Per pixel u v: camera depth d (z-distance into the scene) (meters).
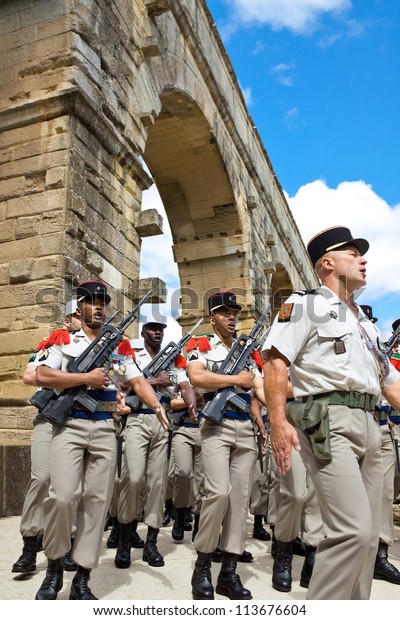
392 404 2.99
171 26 12.40
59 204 7.68
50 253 7.53
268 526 6.98
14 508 6.24
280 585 3.92
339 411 2.51
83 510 3.47
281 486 4.10
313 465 2.53
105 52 9.05
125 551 4.45
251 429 4.01
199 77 14.18
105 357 3.81
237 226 16.89
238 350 4.39
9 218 7.98
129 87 9.84
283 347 2.62
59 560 3.38
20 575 3.98
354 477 2.39
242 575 4.34
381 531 4.38
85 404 3.46
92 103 8.30
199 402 6.12
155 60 11.21
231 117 16.59
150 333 6.11
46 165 7.92
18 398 7.09
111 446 3.56
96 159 8.56
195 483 5.97
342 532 2.33
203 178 16.31
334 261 2.94
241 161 18.25
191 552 5.14
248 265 16.78
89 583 3.88
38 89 8.27
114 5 9.59
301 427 2.52
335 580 2.29
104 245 8.51
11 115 8.32
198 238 17.19
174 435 6.02
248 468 3.94
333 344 2.62
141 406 4.93
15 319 7.48
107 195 8.79
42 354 3.73
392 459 4.62
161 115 14.07
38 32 8.48
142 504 5.42
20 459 6.39
